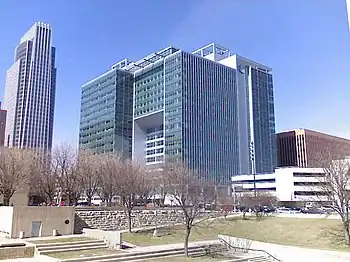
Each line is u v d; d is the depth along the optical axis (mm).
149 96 136375
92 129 147875
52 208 33906
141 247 30516
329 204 48312
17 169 44344
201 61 130875
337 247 36219
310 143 145250
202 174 104125
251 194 89062
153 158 135125
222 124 131500
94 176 52781
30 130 193000
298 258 31375
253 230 47938
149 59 138625
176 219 50250
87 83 157375
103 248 28688
